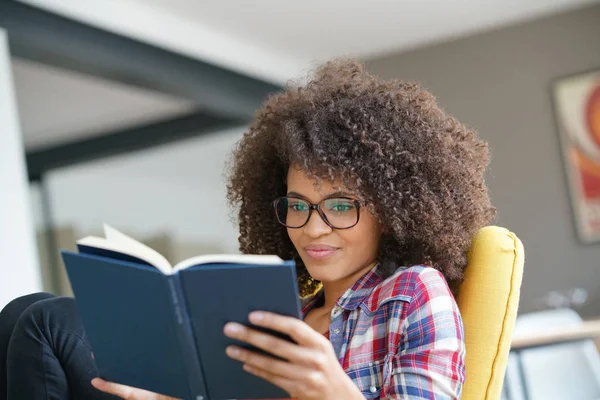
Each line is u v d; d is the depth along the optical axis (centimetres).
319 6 423
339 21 451
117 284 100
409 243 129
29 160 620
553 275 471
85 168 602
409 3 433
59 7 360
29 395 128
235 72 478
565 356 304
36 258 321
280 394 100
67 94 520
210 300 95
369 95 132
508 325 126
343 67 147
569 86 472
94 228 595
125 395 110
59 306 132
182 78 438
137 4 400
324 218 121
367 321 119
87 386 129
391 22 463
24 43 348
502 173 488
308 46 492
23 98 522
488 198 144
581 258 465
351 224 121
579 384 298
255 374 97
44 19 354
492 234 133
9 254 308
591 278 462
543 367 304
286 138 129
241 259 94
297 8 423
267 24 446
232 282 92
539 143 479
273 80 508
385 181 124
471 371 124
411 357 109
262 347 93
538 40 480
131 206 580
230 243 531
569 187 470
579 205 467
